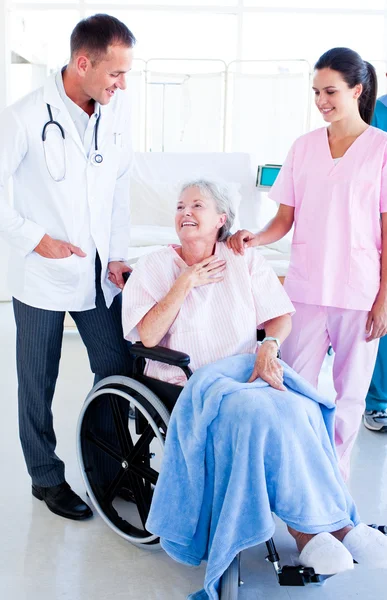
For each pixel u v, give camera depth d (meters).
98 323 2.02
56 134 1.78
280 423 1.52
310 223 2.01
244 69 5.31
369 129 1.94
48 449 2.02
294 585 1.62
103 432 2.02
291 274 2.08
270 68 5.31
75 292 1.91
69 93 1.79
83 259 1.89
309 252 2.02
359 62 1.87
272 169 4.32
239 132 5.02
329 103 1.89
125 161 2.01
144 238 3.96
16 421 2.76
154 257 1.87
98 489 1.97
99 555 1.83
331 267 1.99
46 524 1.98
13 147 1.76
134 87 4.94
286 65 5.30
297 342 2.08
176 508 1.58
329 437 1.72
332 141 1.99
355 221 1.94
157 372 1.81
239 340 1.80
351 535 1.57
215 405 1.54
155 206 4.33
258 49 5.30
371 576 1.76
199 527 1.60
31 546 1.87
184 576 1.75
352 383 2.05
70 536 1.92
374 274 1.97
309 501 1.53
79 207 1.86
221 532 1.48
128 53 1.69
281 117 4.95
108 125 1.87
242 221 4.57
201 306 1.79
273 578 1.74
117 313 2.04
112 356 2.04
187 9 5.10
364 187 1.93
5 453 2.46
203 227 1.82
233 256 1.86
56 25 5.16
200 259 1.88
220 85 4.92
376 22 5.24
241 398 1.55
